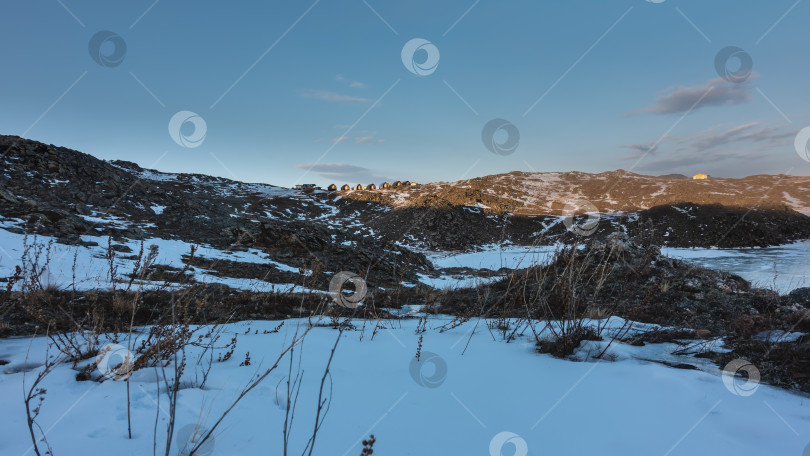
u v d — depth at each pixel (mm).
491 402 2273
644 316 5246
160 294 5824
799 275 11281
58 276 6246
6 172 16953
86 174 20188
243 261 12461
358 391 2416
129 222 15805
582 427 1953
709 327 4676
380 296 9008
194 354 3188
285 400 2201
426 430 1901
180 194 24172
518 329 4629
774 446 1759
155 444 1547
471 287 9398
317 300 7426
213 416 1937
